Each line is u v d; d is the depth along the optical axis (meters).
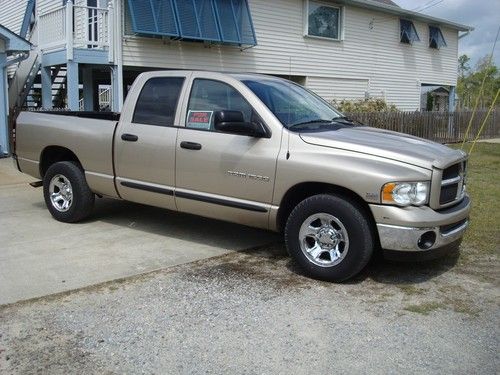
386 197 4.43
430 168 4.52
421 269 5.17
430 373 3.32
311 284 4.76
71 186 6.62
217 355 3.52
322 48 19.77
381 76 22.59
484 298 4.49
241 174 5.15
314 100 6.02
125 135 6.00
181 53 15.84
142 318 4.05
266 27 17.80
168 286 4.68
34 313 4.11
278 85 5.75
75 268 5.10
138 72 16.55
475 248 5.84
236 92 5.34
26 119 7.13
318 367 3.38
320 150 4.77
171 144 5.62
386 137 5.10
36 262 5.26
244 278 4.90
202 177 5.43
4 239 6.04
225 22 15.98
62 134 6.64
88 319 4.02
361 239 4.57
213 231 6.46
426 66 25.05
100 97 22.20
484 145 19.41
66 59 13.44
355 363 3.43
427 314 4.16
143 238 6.13
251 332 3.84
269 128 5.06
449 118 20.81
